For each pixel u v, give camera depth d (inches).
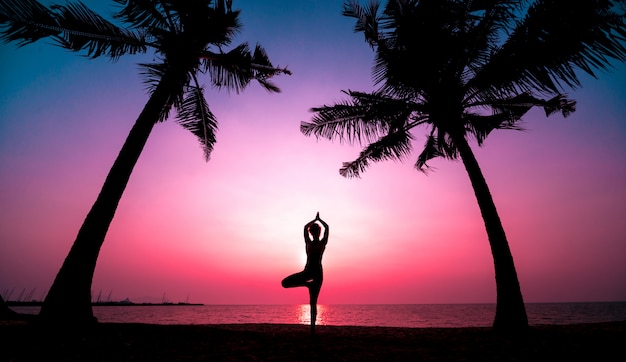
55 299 179.3
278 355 136.7
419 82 279.3
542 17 209.3
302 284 189.9
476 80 261.3
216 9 268.8
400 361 126.7
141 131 225.0
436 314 2314.2
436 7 255.3
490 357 134.3
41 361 118.6
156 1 261.0
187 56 258.7
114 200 205.9
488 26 261.1
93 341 157.4
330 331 240.5
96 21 244.1
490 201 252.5
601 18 179.6
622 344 153.4
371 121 331.3
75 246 192.1
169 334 181.8
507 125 318.0
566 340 173.6
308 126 345.4
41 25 220.2
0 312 247.8
